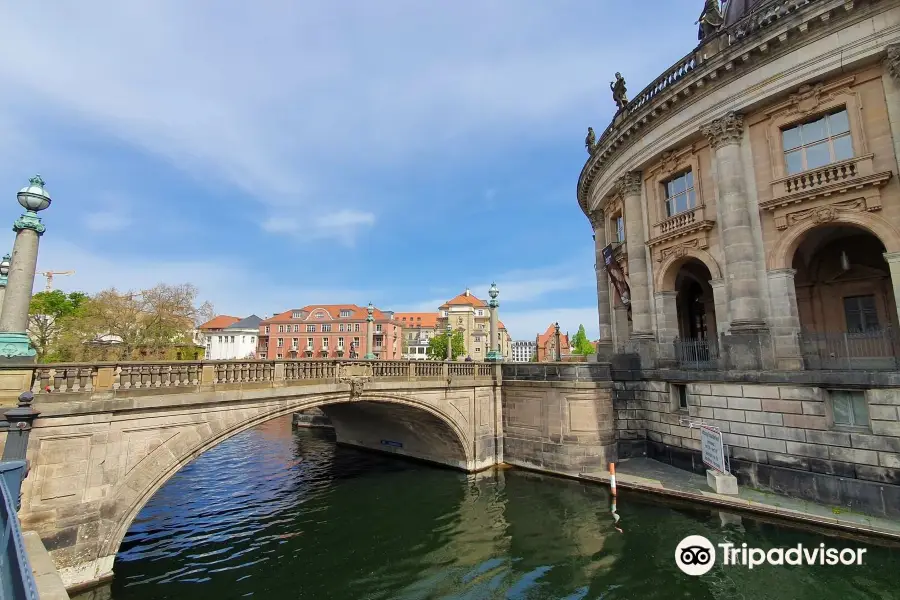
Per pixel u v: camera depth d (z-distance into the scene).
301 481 21.36
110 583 11.43
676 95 19.42
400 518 16.16
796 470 14.46
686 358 20.02
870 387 13.01
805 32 15.65
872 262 18.09
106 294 45.47
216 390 13.46
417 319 120.44
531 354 154.25
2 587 3.88
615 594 10.41
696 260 23.38
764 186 17.20
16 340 10.41
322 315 91.94
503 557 12.72
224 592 11.27
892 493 12.48
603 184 26.94
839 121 15.68
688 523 13.84
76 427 11.01
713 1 19.64
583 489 17.77
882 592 9.81
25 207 10.87
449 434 22.00
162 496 19.09
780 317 16.41
